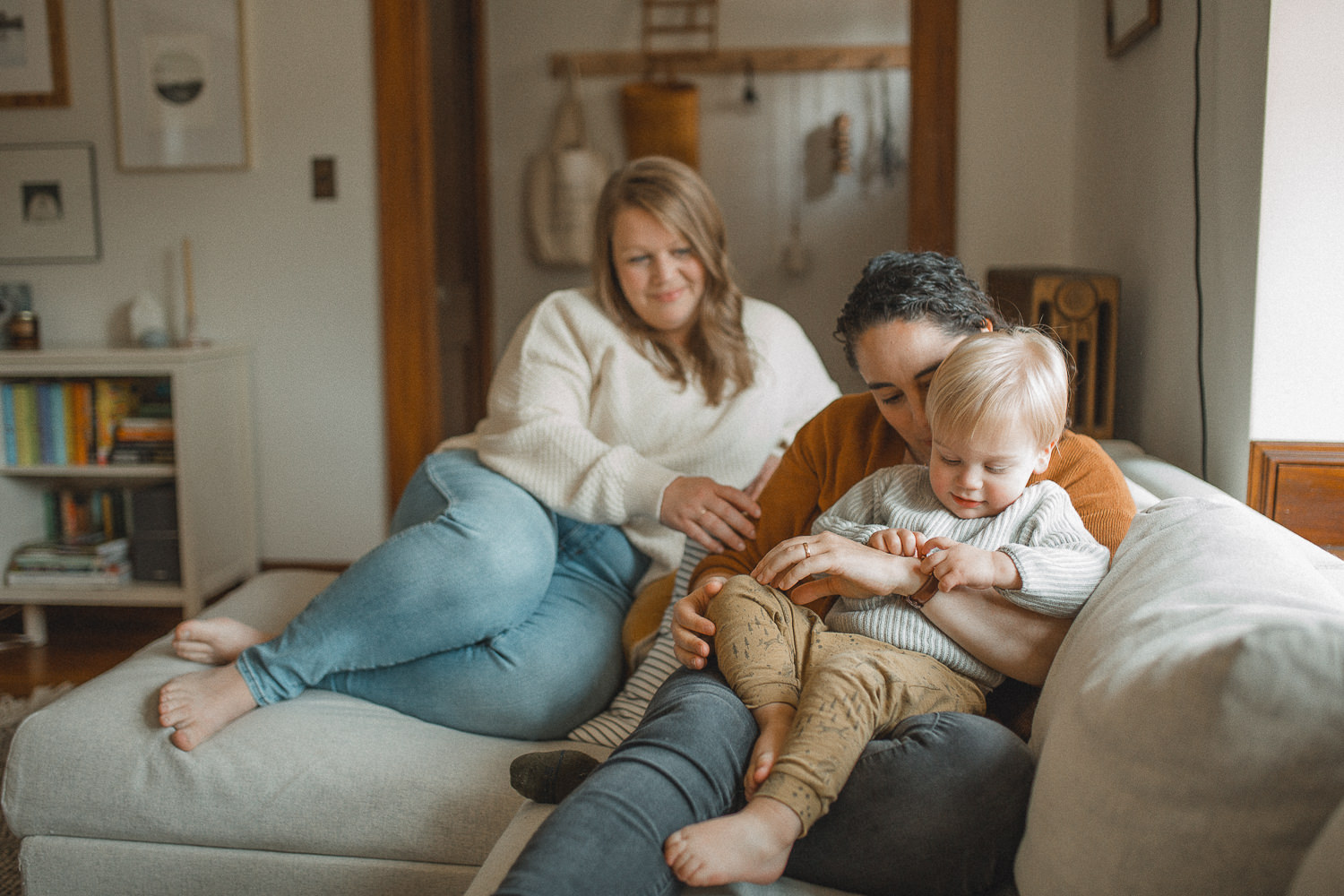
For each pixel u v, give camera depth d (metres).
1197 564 0.93
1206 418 1.80
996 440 1.04
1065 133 2.92
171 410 2.93
